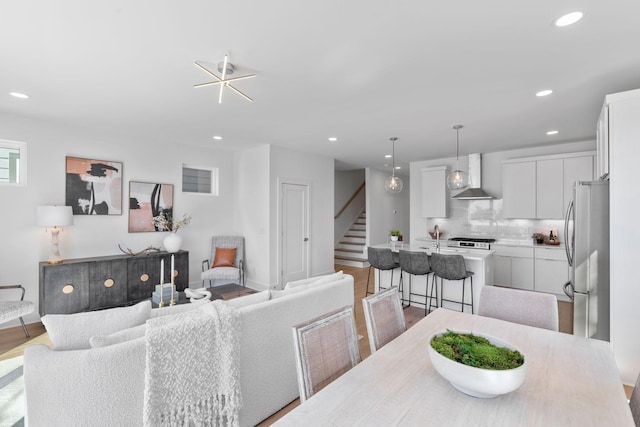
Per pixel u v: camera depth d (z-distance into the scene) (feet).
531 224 17.98
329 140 16.31
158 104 10.96
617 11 5.84
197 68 8.23
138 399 4.88
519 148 18.03
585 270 9.00
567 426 3.08
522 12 5.90
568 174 16.02
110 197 14.70
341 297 9.16
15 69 8.29
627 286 8.05
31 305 10.87
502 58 7.67
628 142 8.04
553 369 4.18
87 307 12.80
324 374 4.33
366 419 3.21
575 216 9.15
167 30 6.53
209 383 5.41
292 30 6.53
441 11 5.89
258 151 18.11
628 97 8.04
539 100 10.46
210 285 18.04
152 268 14.70
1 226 12.03
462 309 13.29
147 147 15.98
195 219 17.90
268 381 6.86
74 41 6.93
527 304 6.34
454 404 3.45
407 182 31.71
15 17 6.04
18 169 12.59
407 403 3.47
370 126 13.62
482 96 10.12
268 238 17.51
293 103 10.76
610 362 4.36
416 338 5.20
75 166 13.69
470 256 12.50
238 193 19.47
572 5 5.68
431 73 8.50
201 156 18.16
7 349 10.30
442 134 14.94
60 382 4.30
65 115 12.21
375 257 14.37
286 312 7.28
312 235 20.04
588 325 8.97
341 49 7.29
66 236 13.51
